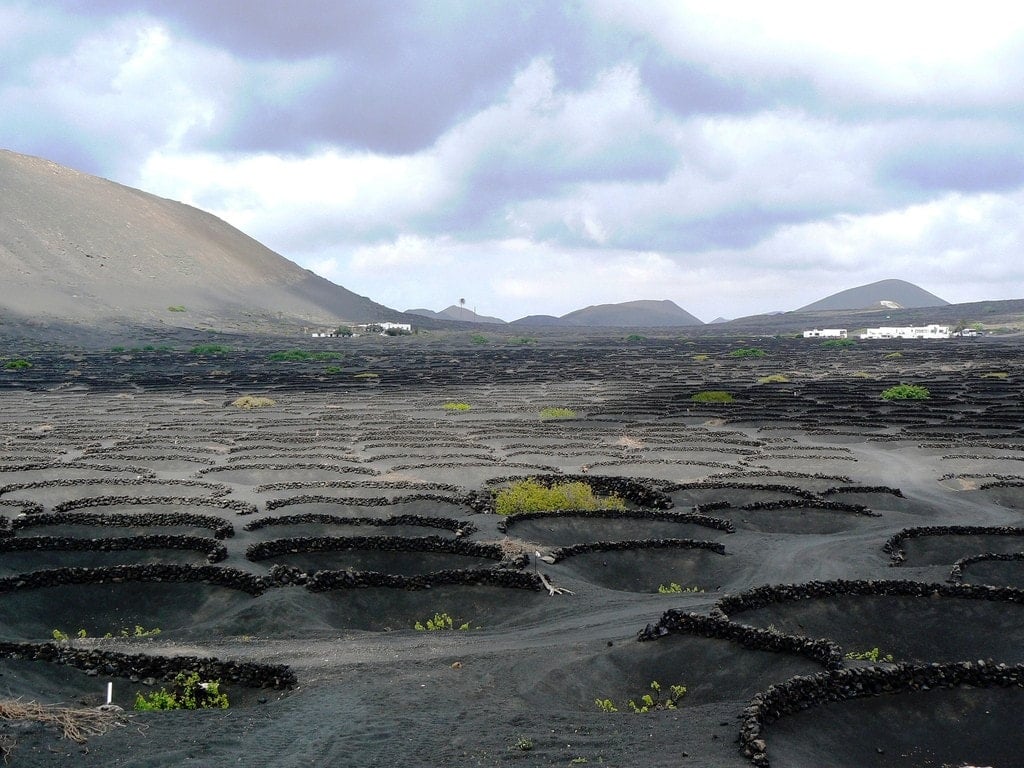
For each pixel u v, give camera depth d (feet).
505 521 145.59
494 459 224.33
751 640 87.15
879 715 74.59
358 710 76.02
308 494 179.73
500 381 463.01
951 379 421.18
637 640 93.30
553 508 157.99
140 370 541.75
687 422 297.53
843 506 161.79
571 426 284.20
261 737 70.18
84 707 76.38
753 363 593.83
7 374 495.41
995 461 211.00
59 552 127.85
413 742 69.56
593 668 87.97
